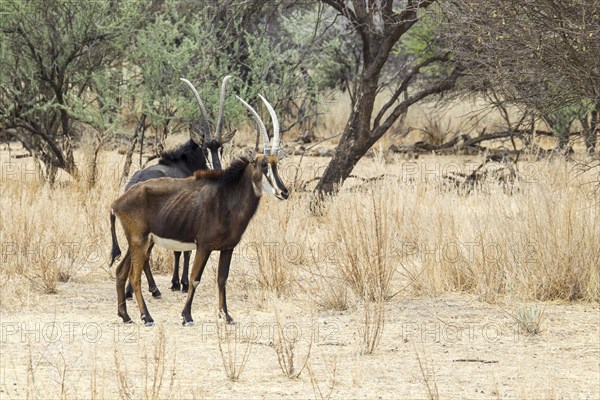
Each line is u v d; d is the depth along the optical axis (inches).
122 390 719.1
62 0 1809.8
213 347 891.4
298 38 2064.5
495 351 888.9
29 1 1801.2
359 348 888.9
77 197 1647.4
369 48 1760.6
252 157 983.0
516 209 1283.2
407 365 837.2
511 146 2591.0
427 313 1050.7
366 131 1739.7
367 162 2340.1
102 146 1898.4
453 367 831.7
